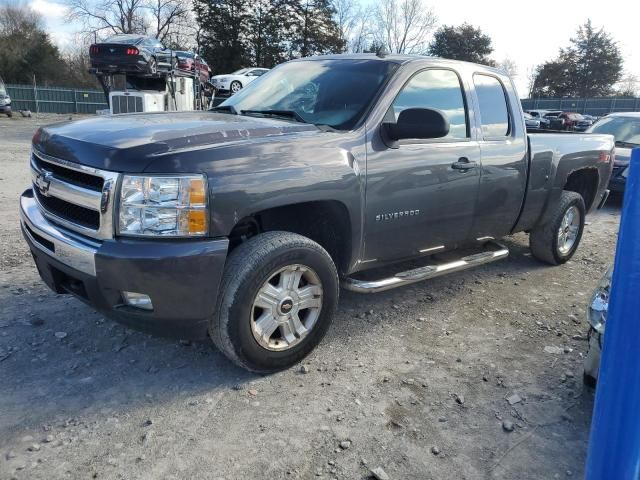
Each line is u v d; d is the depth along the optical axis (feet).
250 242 10.07
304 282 11.02
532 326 13.87
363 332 12.98
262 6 145.18
